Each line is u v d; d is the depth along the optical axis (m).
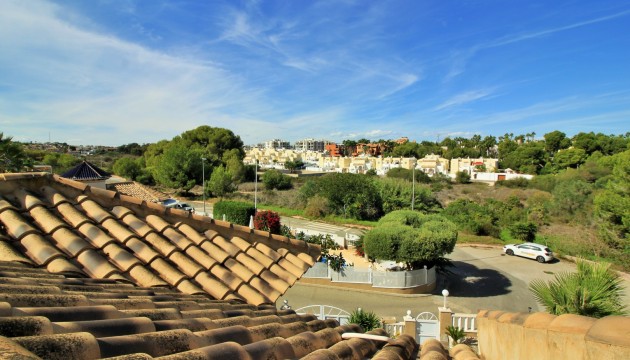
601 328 1.71
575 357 1.83
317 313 14.20
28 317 1.59
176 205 32.50
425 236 16.69
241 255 4.81
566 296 8.20
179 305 2.86
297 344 2.51
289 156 113.62
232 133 64.88
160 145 61.72
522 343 2.47
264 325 2.77
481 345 3.71
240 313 3.18
